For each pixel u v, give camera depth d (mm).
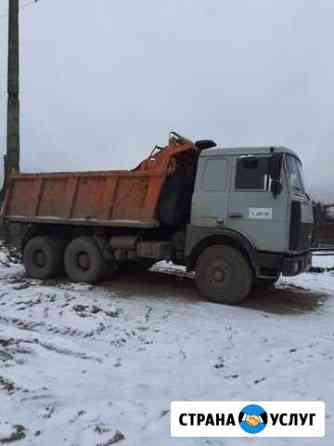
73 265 8133
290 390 3695
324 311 6668
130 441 2855
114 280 8461
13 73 11352
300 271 6750
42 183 8438
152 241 7539
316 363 4312
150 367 4203
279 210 6301
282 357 4527
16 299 6648
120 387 3705
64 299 6641
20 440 2844
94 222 7691
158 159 7273
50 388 3631
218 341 5043
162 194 7168
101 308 6203
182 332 5340
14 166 11250
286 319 6086
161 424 3084
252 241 6469
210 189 6828
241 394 3619
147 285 8094
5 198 8961
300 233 6469
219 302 6785
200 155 6938
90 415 3176
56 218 8180
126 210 7430
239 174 6625
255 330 5492
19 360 4215
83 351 4559
